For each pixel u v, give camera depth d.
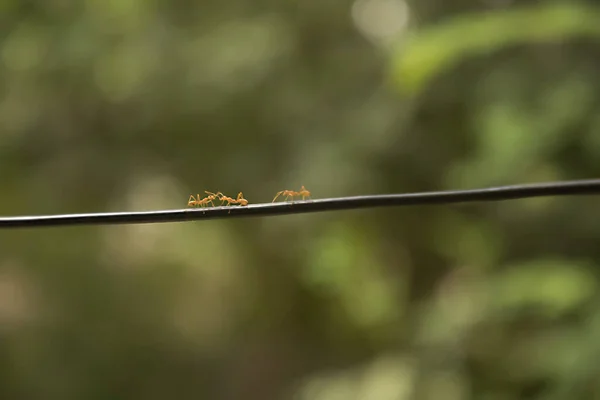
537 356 0.65
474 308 0.71
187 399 1.29
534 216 0.71
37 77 1.02
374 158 0.94
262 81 0.99
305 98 1.00
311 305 1.23
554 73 0.72
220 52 0.98
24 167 1.10
